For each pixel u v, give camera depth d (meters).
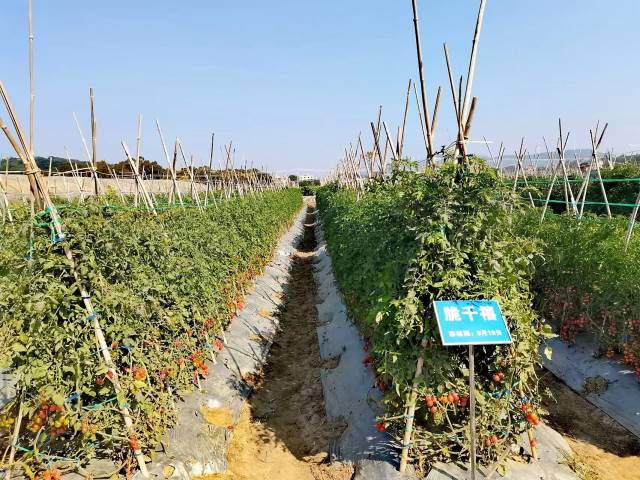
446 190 3.83
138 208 5.90
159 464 4.30
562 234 7.30
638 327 5.56
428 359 3.93
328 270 13.36
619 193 12.87
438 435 4.12
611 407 5.54
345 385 6.22
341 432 5.34
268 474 4.90
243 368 7.12
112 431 4.02
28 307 3.42
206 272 6.62
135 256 4.96
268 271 13.51
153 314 5.05
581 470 4.41
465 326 3.61
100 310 3.96
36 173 3.63
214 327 6.93
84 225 3.92
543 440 4.63
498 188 3.78
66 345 3.77
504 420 4.30
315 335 8.96
